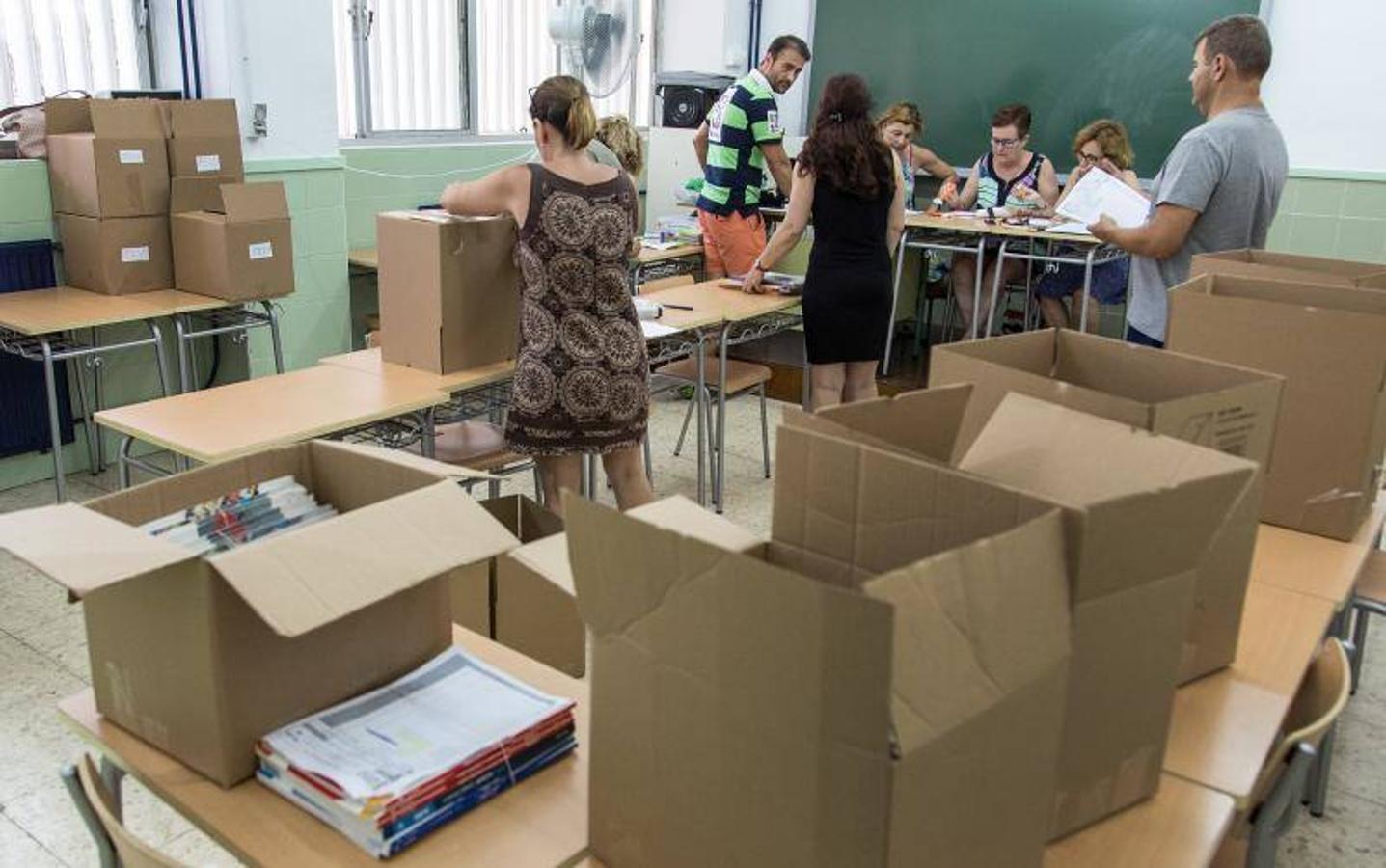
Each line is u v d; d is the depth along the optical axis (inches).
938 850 32.1
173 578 43.2
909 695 29.9
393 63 209.3
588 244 104.3
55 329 128.7
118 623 46.8
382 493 53.3
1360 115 202.5
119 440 160.9
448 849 42.1
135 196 145.7
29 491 152.3
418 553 44.1
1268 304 67.8
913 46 244.1
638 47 235.5
